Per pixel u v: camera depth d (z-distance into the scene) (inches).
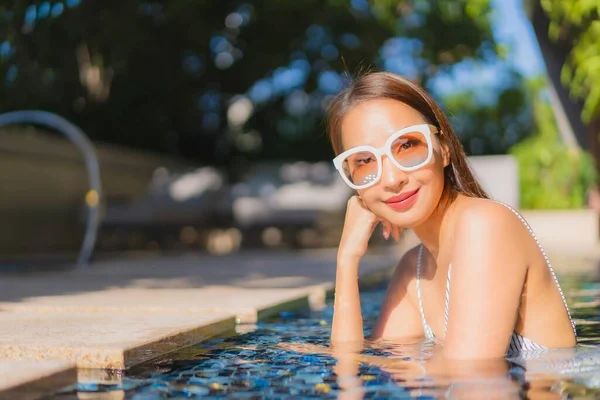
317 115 722.2
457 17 622.2
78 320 120.5
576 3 188.5
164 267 340.5
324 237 635.5
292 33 622.5
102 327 109.5
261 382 75.9
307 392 70.2
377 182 88.9
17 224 500.4
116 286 213.0
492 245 83.8
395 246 641.6
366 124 89.5
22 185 494.3
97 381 79.4
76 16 501.4
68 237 552.1
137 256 490.0
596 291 199.5
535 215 660.7
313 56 641.6
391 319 110.0
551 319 92.6
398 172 87.7
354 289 107.7
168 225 622.5
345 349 98.2
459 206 91.3
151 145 737.0
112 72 610.5
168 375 82.4
